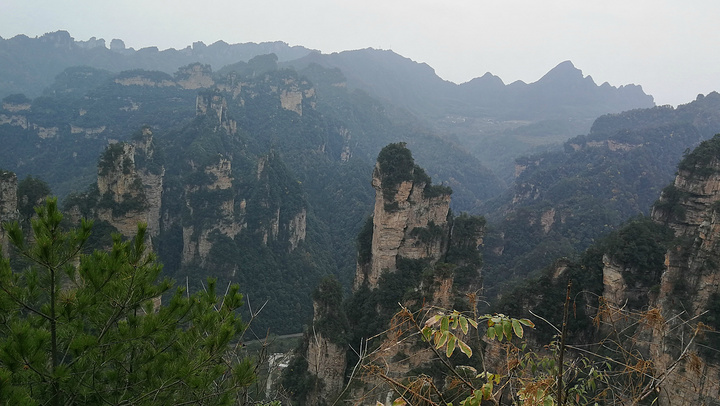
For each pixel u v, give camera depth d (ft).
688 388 76.54
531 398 29.55
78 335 40.24
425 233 175.42
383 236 174.40
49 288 40.22
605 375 37.01
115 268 40.47
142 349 45.19
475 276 173.27
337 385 133.49
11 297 37.32
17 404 31.91
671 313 92.27
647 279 125.80
